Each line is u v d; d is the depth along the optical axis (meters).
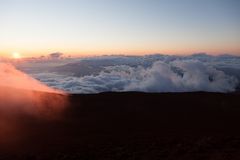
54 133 31.08
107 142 26.03
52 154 23.02
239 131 31.69
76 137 29.20
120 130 32.28
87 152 22.92
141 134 29.31
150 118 39.72
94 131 31.98
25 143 26.91
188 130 32.00
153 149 22.16
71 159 21.36
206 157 18.83
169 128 33.44
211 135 27.38
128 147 23.42
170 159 18.92
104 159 20.47
